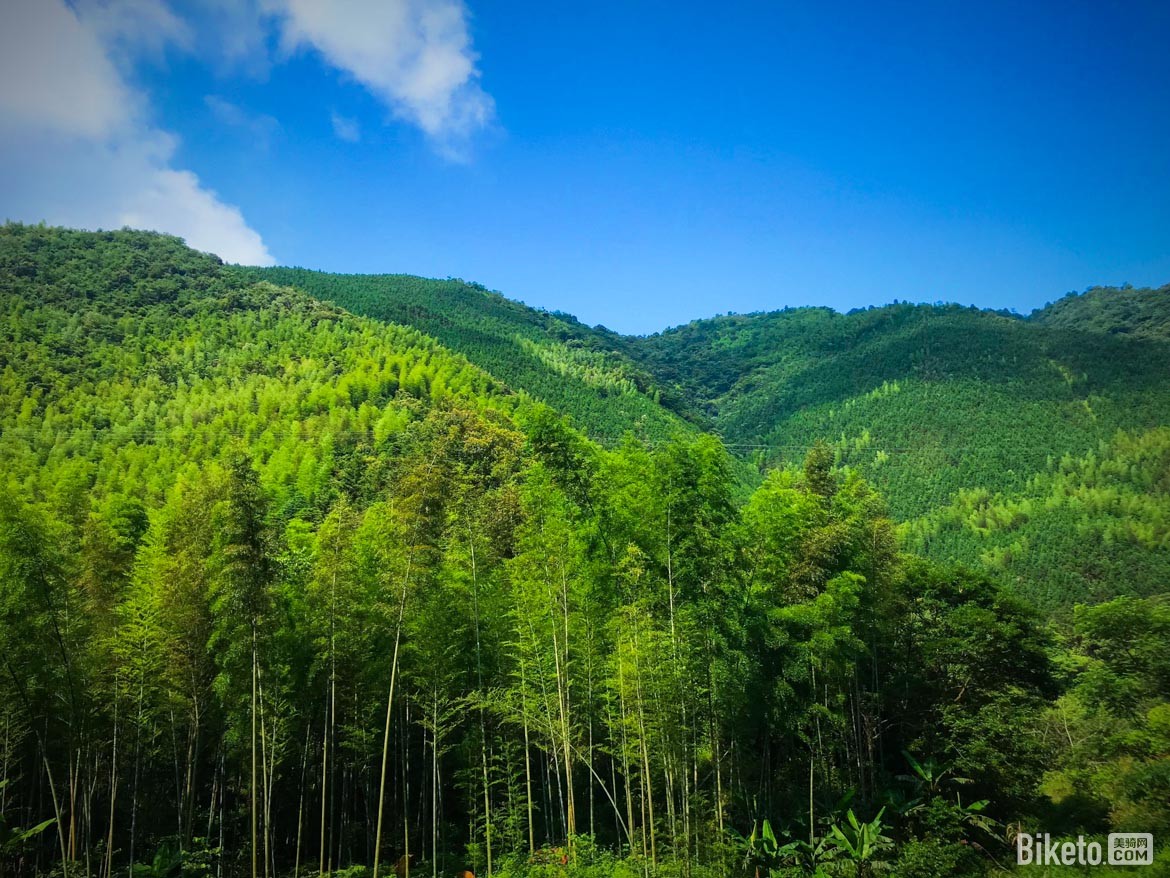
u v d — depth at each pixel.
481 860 26.22
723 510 24.89
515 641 26.97
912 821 29.28
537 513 26.48
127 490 58.12
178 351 109.75
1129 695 28.73
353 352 107.06
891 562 32.91
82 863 26.03
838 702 30.55
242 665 24.47
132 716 26.14
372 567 27.53
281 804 31.11
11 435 75.62
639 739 22.83
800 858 25.94
